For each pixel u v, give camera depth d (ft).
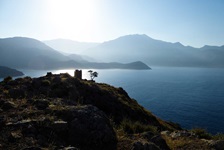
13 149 30.37
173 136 51.16
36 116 42.37
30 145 32.14
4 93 62.90
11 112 44.68
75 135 39.09
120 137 43.34
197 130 60.85
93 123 41.39
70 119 42.73
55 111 45.01
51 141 35.27
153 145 38.27
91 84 121.08
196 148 41.60
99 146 38.50
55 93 76.95
